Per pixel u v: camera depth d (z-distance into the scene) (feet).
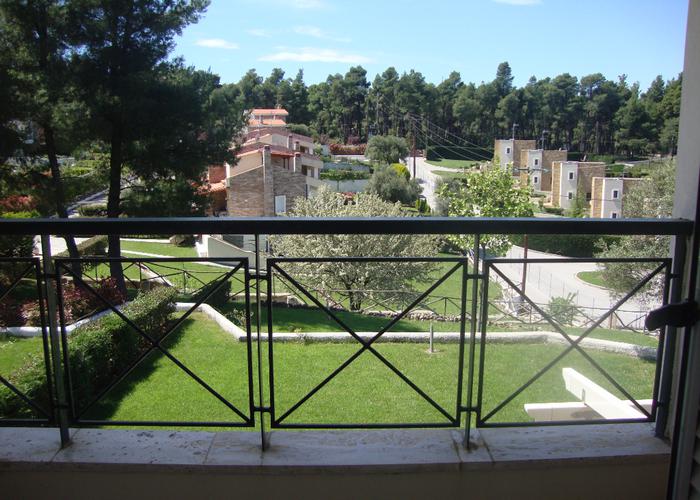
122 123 38.78
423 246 45.06
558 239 85.35
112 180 42.45
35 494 5.76
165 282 40.55
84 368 18.60
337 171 156.87
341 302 43.98
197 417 17.99
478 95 220.84
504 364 22.53
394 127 244.22
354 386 20.70
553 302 37.76
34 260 5.80
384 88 248.32
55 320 5.77
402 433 6.21
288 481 5.66
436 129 235.61
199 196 42.78
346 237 42.47
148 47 38.93
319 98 260.21
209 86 41.83
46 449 5.87
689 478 4.58
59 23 36.42
